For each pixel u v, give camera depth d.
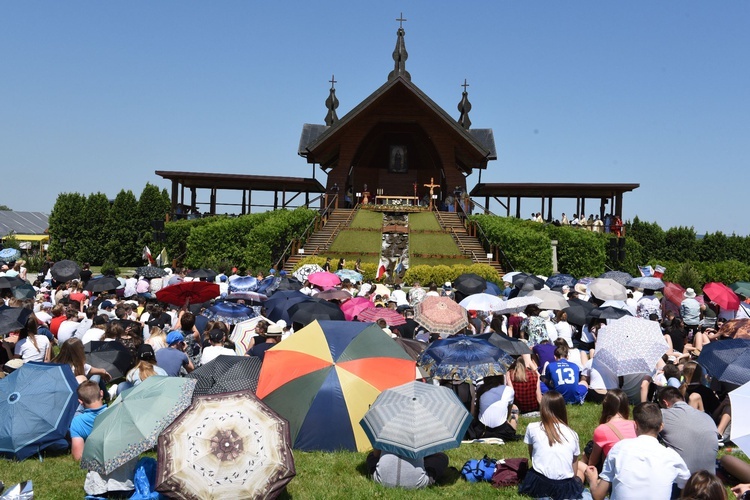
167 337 11.02
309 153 53.41
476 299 15.27
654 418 6.25
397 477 7.88
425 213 46.09
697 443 7.46
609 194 52.31
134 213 50.44
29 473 8.25
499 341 10.79
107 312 15.27
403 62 55.16
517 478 7.95
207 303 16.70
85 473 8.28
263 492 6.50
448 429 7.72
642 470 6.04
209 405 6.89
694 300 16.77
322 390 9.10
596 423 10.42
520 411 10.80
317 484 8.00
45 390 8.86
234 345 12.13
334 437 9.08
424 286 34.72
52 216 49.16
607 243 42.12
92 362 10.16
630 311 15.95
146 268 21.05
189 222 44.88
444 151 51.97
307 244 41.16
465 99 63.72
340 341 9.56
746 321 12.72
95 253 49.50
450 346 9.66
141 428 7.20
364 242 40.84
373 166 59.22
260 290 18.78
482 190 53.69
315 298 14.87
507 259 38.56
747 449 6.85
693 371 9.71
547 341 13.20
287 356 9.48
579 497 7.29
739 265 44.16
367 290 19.30
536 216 48.47
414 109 52.03
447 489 7.89
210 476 6.42
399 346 9.84
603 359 10.58
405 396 7.97
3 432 8.66
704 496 4.99
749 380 9.03
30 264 44.84
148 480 7.26
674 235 56.97
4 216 80.81
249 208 54.25
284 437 6.84
